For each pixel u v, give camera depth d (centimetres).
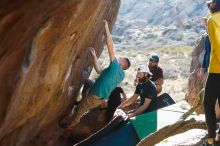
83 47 587
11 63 356
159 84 846
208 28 457
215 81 467
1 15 312
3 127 415
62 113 680
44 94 475
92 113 754
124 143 630
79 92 734
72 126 688
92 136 641
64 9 369
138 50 5547
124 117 657
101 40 735
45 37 379
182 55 4866
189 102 1080
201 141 580
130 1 12619
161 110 679
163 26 9531
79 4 384
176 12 11006
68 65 517
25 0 318
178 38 7375
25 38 351
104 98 637
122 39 7244
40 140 625
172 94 2494
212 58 464
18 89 383
